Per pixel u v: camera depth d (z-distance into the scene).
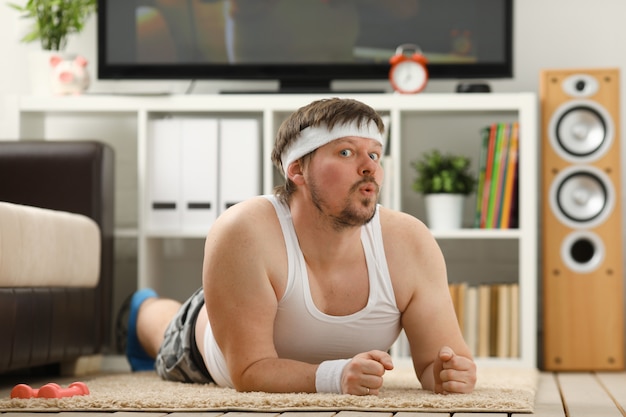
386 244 2.27
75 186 3.71
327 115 2.11
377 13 4.39
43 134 4.52
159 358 2.87
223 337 2.19
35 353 2.94
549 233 4.12
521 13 4.61
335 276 2.22
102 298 3.64
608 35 4.57
